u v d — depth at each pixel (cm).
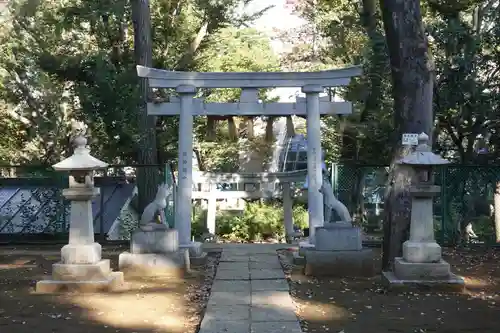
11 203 1468
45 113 1675
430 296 851
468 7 1448
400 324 710
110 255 1262
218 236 1823
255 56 1848
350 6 1716
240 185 1750
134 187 1700
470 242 1383
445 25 1356
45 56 1531
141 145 1488
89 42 1673
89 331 684
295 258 1142
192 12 1689
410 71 988
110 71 1510
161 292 889
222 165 2053
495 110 1345
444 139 1559
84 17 1478
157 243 1030
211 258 1231
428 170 891
